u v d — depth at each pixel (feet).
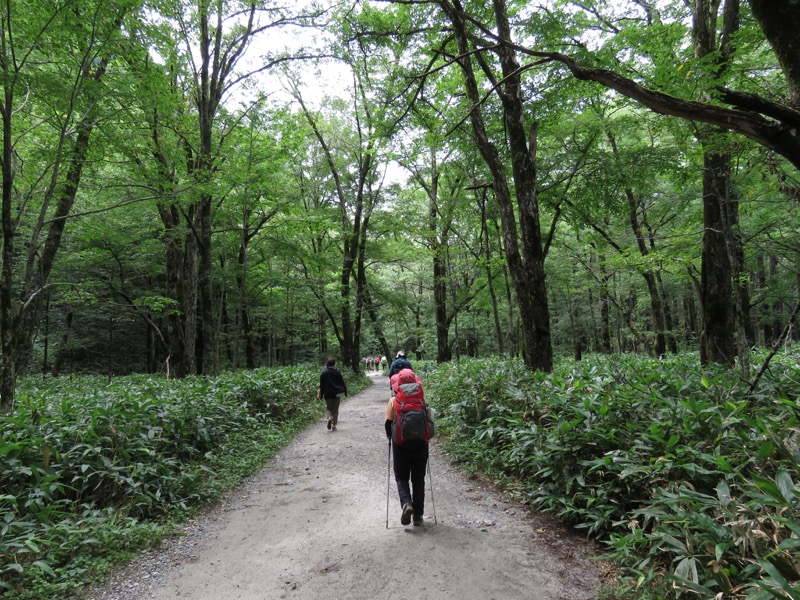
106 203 45.44
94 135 28.53
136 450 16.76
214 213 51.06
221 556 12.60
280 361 109.60
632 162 32.99
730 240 22.90
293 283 61.87
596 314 81.82
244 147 46.39
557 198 39.01
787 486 8.38
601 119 35.94
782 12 9.36
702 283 25.67
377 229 70.44
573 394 17.84
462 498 16.52
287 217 54.75
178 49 33.58
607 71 11.00
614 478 13.44
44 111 25.70
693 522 9.42
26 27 21.79
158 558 12.53
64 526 12.41
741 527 8.54
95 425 16.96
